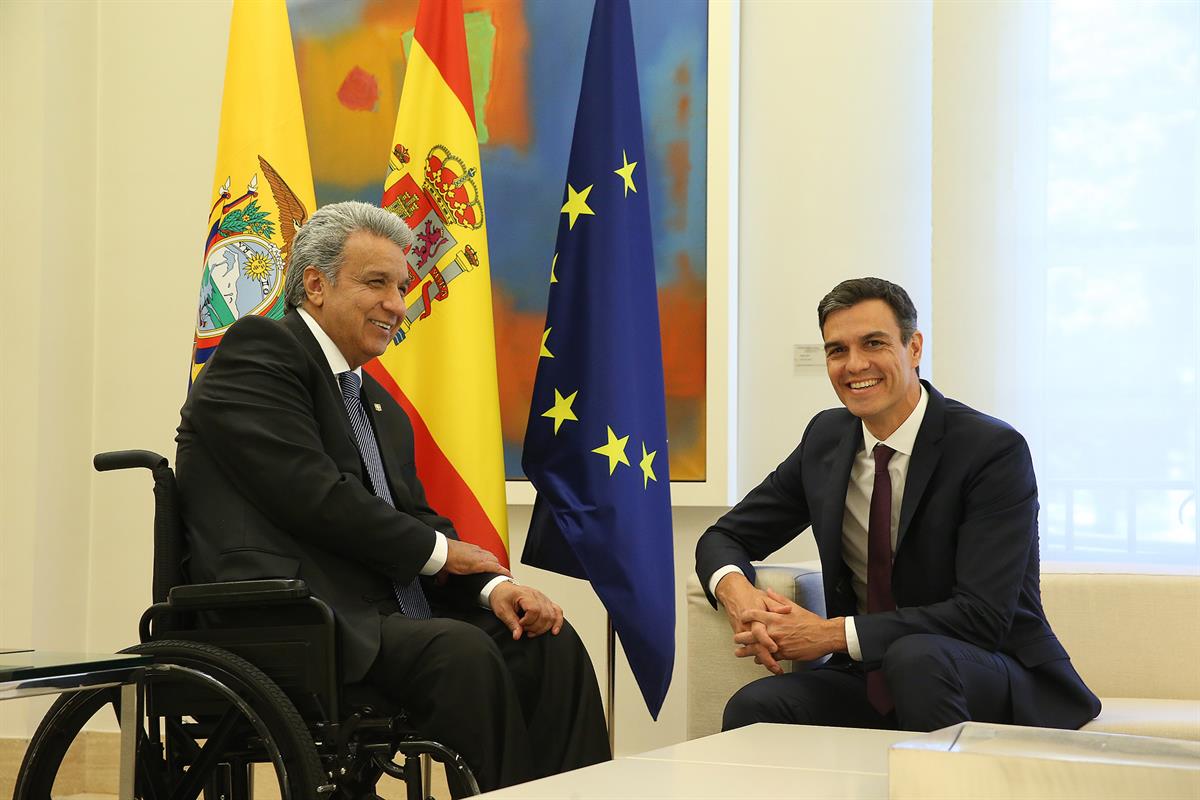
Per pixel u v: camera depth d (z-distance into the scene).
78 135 4.34
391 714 2.13
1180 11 3.43
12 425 4.19
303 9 4.18
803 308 3.69
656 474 2.85
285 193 3.15
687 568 3.75
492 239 3.97
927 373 3.58
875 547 2.51
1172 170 3.42
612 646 3.04
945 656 2.23
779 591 2.59
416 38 3.07
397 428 2.57
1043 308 3.50
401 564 2.23
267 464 2.18
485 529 2.84
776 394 3.71
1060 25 3.52
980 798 1.00
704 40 3.75
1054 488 3.49
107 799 4.14
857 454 2.60
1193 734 2.31
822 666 2.59
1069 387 3.48
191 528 2.20
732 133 3.73
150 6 4.38
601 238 2.87
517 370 3.93
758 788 1.18
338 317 2.41
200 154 4.31
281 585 1.98
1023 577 2.42
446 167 3.00
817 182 3.69
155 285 4.32
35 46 4.24
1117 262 3.46
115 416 4.34
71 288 4.30
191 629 2.13
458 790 2.11
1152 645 2.89
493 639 2.36
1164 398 3.40
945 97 3.57
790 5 3.74
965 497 2.45
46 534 4.19
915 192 3.62
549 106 3.95
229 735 1.96
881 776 1.26
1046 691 2.37
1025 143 3.52
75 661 1.77
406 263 2.48
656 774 1.27
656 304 2.96
